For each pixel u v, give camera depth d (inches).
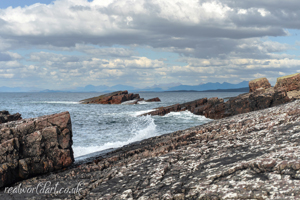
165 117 1690.5
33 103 3811.5
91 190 319.9
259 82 1913.1
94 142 890.1
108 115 1907.0
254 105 1296.8
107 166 428.8
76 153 748.0
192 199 229.9
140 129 1187.9
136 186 296.0
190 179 274.5
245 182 225.5
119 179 335.3
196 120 1534.2
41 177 434.3
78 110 2534.5
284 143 311.0
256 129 450.0
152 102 4099.4
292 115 468.4
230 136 446.6
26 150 438.6
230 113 1499.8
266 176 224.7
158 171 323.0
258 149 316.5
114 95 3890.3
